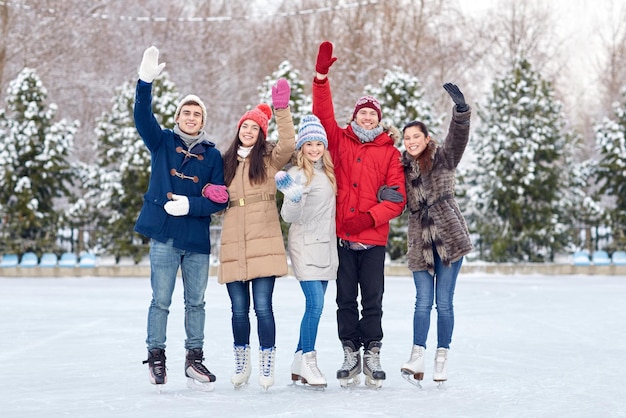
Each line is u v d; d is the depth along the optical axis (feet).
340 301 18.75
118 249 84.23
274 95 18.47
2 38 127.24
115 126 85.56
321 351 24.39
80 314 37.96
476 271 82.17
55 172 86.12
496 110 85.46
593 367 21.15
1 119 85.56
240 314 18.31
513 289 57.21
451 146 18.76
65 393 17.39
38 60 129.70
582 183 89.61
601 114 144.25
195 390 17.85
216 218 87.97
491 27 142.20
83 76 131.85
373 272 18.65
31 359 23.07
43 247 85.05
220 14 144.87
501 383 18.60
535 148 82.94
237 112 140.15
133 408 15.51
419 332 18.47
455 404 15.85
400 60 135.13
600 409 15.28
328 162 18.88
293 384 18.75
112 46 136.05
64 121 86.07
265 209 18.49
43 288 60.70
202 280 18.42
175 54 140.87
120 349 25.34
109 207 85.76
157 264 18.04
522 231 84.48
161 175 18.40
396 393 17.30
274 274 18.08
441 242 18.43
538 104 84.12
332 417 14.44
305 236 18.48
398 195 18.65
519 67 85.51
